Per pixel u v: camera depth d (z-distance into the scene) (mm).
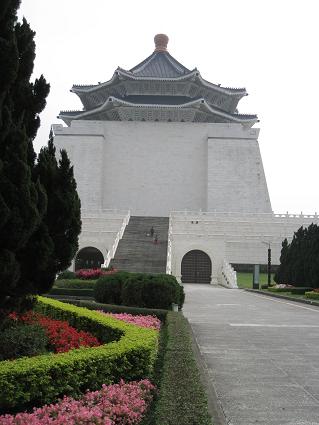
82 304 20031
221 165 76938
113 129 79312
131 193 78000
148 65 85438
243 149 77625
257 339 15062
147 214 77562
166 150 78938
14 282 8797
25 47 9898
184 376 7621
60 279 35844
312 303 29250
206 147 78625
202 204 77938
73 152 77562
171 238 58031
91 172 76875
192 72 76938
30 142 10227
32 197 8859
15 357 9805
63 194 10445
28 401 7152
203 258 58281
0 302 9320
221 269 56812
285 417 7637
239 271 60562
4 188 8453
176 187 78125
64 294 30031
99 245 56781
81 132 78125
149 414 7184
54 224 10328
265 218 63719
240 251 60969
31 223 8727
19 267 8922
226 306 27250
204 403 6348
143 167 78500
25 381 7012
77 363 7707
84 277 37156
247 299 33281
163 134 79188
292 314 23234
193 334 15234
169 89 81188
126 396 7266
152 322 15406
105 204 77812
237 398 8641
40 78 10289
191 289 44906
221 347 13578
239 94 85500
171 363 8516
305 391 9109
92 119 85188
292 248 42000
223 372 10570
